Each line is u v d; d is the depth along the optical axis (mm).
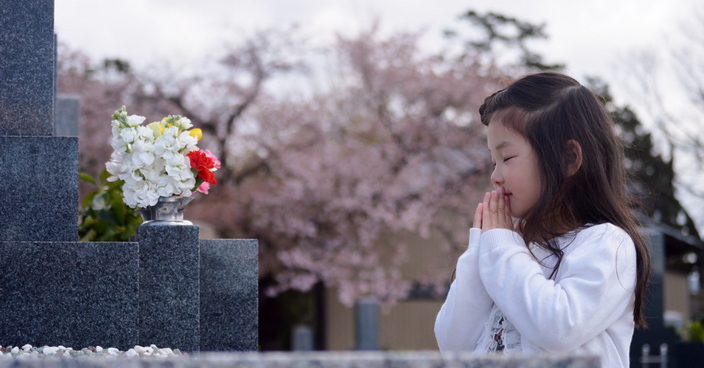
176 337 2816
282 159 13852
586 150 1734
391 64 14180
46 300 2670
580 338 1522
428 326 15109
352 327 15531
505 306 1607
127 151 2926
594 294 1539
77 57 13891
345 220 13797
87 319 2684
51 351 2359
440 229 14523
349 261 13758
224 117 14562
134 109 13945
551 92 1766
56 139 2877
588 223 1738
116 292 2703
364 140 14453
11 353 2281
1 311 2650
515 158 1751
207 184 3088
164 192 2891
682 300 17453
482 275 1692
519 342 1666
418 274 15234
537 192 1740
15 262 2670
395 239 14828
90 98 13562
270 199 13828
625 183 1973
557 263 1681
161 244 2838
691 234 17188
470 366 964
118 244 2719
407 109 14242
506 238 1701
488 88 14047
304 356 952
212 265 3238
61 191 2869
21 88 3033
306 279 13984
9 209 2850
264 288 15953
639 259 1700
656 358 6906
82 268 2695
